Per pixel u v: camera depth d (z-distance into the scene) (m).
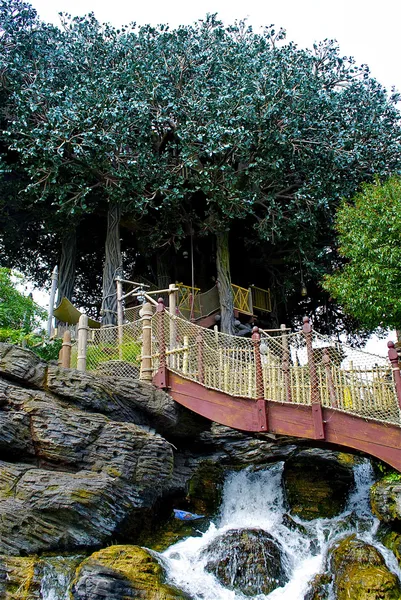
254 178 19.20
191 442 12.42
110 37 20.88
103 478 8.77
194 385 10.66
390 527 9.46
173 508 11.13
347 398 9.35
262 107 18.59
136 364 11.43
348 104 21.06
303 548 9.95
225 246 21.20
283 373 9.92
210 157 19.02
